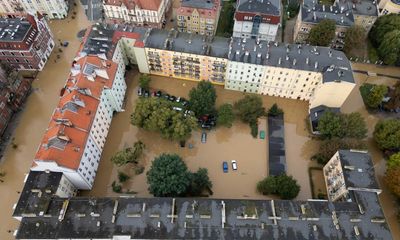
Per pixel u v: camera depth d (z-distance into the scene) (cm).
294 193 13075
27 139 15438
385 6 19712
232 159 14925
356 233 11050
